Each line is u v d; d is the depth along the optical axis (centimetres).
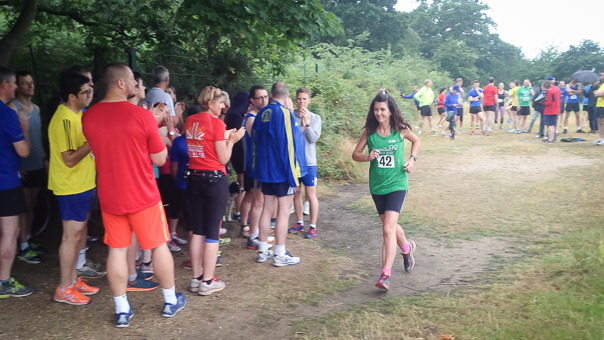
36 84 860
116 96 380
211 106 458
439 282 481
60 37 986
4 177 433
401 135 467
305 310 429
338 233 674
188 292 471
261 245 548
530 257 528
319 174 1027
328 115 1193
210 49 973
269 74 1133
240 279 501
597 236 551
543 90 1419
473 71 5191
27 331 390
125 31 900
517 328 355
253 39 714
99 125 371
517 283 448
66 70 414
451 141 1526
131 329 396
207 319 414
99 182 379
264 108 522
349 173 1048
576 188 823
